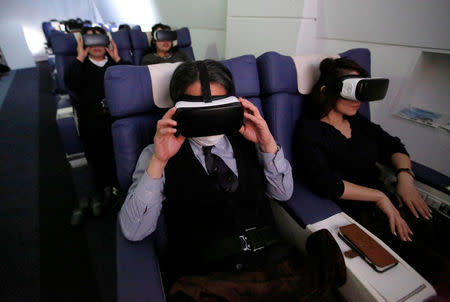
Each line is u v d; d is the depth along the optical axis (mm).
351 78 856
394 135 1495
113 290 1164
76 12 7168
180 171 735
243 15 1944
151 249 686
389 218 855
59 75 2121
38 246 1385
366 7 1394
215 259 708
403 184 963
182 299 598
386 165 1123
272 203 983
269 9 1769
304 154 955
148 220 692
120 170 831
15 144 2465
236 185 782
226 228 750
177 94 672
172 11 3496
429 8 1148
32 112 3240
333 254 630
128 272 603
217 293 598
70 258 1315
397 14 1274
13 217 1586
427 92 1402
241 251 725
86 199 1641
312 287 612
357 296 609
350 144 1014
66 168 2078
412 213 921
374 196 878
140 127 853
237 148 827
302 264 674
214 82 647
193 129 606
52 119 3023
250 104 747
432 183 926
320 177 892
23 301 1122
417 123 1362
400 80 1398
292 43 1745
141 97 832
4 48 5609
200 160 766
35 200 1729
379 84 826
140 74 826
